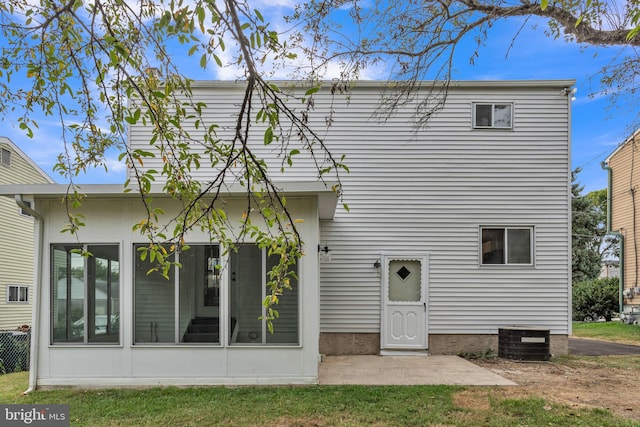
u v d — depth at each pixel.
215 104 8.05
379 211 8.14
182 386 5.62
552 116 8.20
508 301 8.02
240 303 5.79
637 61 5.41
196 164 2.99
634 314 13.73
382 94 6.91
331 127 8.16
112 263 5.82
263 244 2.62
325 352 7.96
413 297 8.12
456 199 8.15
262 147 8.04
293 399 4.99
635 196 14.33
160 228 5.83
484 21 5.32
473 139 8.20
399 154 8.19
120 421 4.40
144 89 2.91
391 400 4.94
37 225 5.75
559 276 8.04
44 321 5.69
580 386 5.57
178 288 5.82
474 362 7.29
